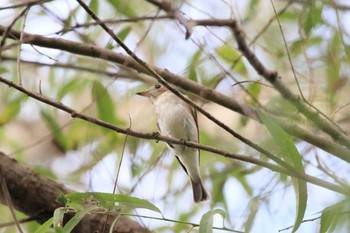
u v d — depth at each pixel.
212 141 12.98
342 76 10.57
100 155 11.33
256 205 9.14
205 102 12.02
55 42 9.34
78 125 12.38
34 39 9.23
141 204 7.29
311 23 9.69
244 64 11.57
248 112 9.40
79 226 9.19
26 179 9.58
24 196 9.55
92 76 12.08
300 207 7.22
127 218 9.32
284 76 11.31
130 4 11.11
